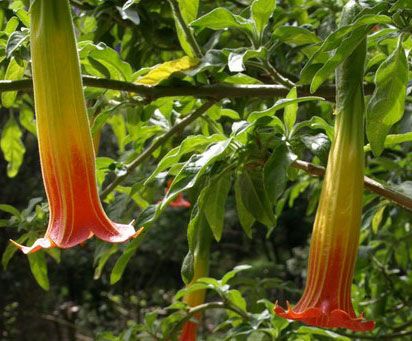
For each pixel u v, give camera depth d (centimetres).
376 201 129
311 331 94
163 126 102
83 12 110
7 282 308
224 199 78
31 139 277
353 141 63
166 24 112
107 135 271
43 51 60
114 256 321
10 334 315
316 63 71
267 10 80
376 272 131
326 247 62
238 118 94
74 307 331
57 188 60
